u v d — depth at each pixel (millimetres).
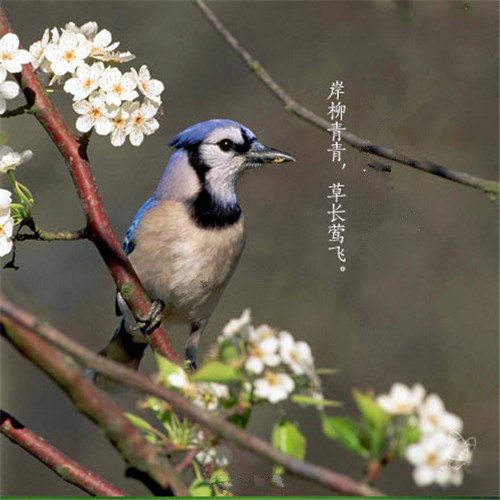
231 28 15430
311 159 14680
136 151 15438
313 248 14367
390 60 10734
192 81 15422
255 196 14773
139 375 3572
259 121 15008
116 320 14719
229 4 15562
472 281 12836
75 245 15047
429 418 3729
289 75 14930
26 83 6324
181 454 4742
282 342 4305
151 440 4379
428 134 9383
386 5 8328
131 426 3992
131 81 6047
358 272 13391
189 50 15516
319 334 13328
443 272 12883
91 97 6059
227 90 15352
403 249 13094
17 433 5289
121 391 6523
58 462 5258
